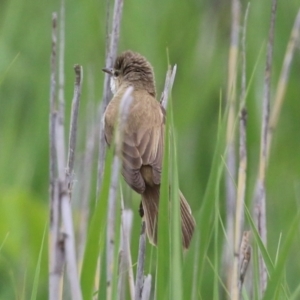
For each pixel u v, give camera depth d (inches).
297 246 491.8
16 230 447.8
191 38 604.4
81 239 435.8
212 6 619.5
